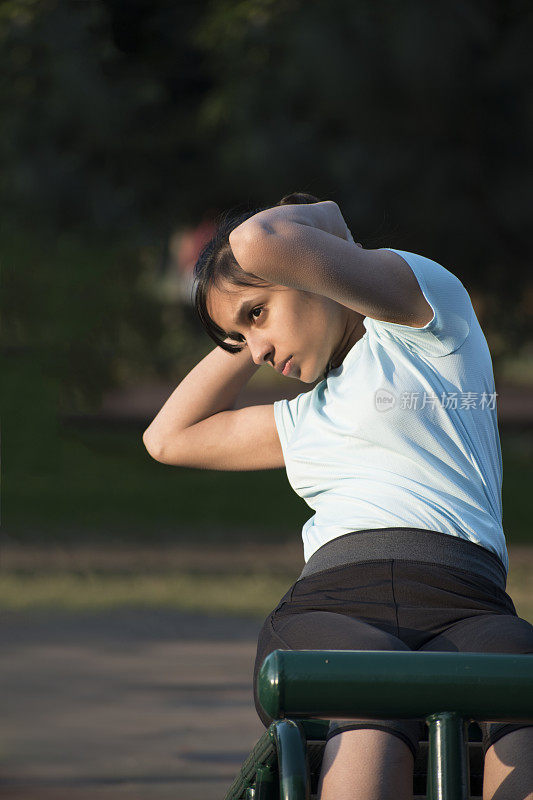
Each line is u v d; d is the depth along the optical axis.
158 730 8.66
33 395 25.69
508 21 26.03
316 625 3.49
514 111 26.42
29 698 9.54
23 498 23.30
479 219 28.08
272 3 24.56
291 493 25.14
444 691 3.04
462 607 3.58
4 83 24.50
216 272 3.90
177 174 29.77
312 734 3.46
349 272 3.57
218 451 4.31
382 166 26.70
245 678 10.44
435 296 3.73
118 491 24.59
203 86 28.81
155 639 12.09
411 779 3.24
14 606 13.74
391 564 3.64
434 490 3.75
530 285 30.81
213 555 18.09
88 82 25.23
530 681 3.05
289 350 3.88
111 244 26.75
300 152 26.73
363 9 25.62
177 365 27.84
